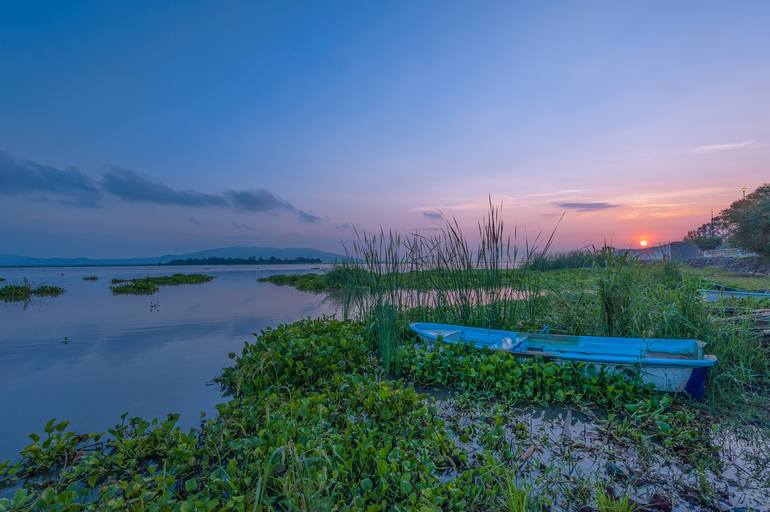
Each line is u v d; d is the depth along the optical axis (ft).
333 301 63.93
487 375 19.29
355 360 24.14
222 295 76.02
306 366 21.84
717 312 24.99
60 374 25.13
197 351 31.04
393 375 22.79
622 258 24.80
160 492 11.73
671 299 23.27
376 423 15.35
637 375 17.42
